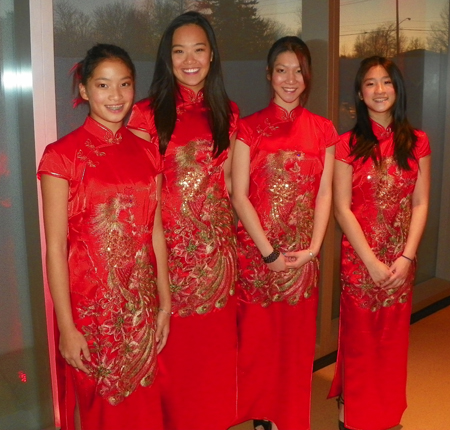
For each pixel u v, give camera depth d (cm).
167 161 201
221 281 212
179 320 209
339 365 247
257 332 230
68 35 224
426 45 391
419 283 425
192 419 219
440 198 432
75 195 167
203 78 202
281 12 288
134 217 175
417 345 343
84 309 171
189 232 204
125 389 178
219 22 266
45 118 215
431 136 412
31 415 239
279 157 216
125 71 170
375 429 242
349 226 227
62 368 184
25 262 230
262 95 288
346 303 238
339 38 311
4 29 213
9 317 228
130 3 240
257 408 237
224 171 213
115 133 175
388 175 225
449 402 276
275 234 220
